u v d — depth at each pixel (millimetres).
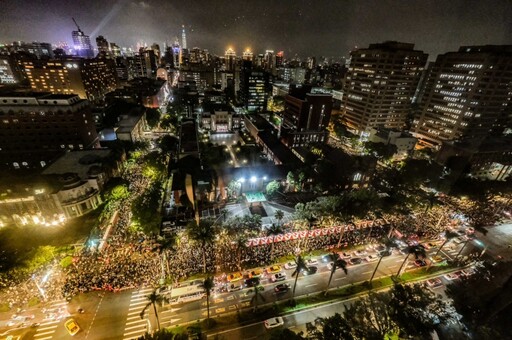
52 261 68625
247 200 98562
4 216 82125
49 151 122000
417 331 48625
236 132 174000
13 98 112125
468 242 85812
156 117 191250
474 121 141250
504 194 107562
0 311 56312
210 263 70500
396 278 70375
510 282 47062
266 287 65688
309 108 156500
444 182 112188
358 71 178500
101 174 97250
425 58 162500
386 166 140750
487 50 137750
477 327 42031
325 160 120875
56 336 52312
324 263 74250
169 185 110125
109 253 72188
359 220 87438
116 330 53906
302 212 80938
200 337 52562
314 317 59531
